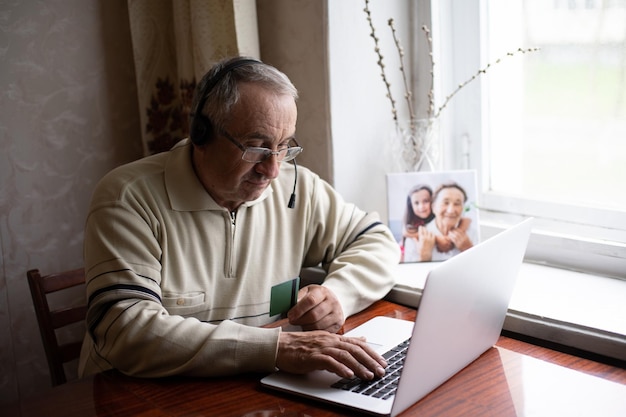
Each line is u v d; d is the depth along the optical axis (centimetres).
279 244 164
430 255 187
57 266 212
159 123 216
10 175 200
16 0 194
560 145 184
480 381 121
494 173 202
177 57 209
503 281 127
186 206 147
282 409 113
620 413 109
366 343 134
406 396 108
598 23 171
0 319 204
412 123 194
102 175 217
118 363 129
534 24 184
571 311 147
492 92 197
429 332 106
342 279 156
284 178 169
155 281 139
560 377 123
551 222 187
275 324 151
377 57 198
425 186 186
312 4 189
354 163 199
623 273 168
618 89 170
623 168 172
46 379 214
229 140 137
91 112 212
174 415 113
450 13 201
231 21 192
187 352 125
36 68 200
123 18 214
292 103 141
